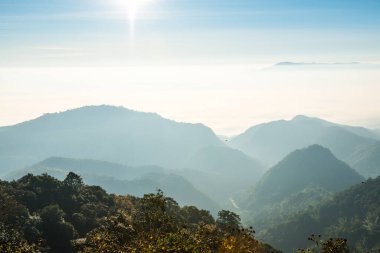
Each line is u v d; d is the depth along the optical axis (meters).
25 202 99.00
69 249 83.44
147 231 54.09
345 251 39.19
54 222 86.25
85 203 107.00
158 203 59.56
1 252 41.09
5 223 79.06
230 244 39.12
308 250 42.22
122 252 43.06
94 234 50.34
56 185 112.25
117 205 112.38
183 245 42.94
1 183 107.00
